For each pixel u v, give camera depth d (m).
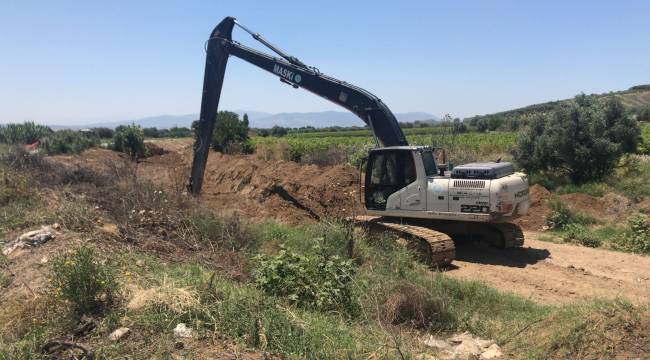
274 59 13.27
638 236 11.49
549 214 13.81
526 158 18.81
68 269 5.84
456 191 10.18
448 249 9.61
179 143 44.00
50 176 13.15
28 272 7.14
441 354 5.69
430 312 6.59
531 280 9.05
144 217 9.38
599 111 17.33
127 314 5.65
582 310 5.92
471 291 7.59
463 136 32.72
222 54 13.81
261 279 6.82
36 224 9.66
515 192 10.16
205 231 9.09
